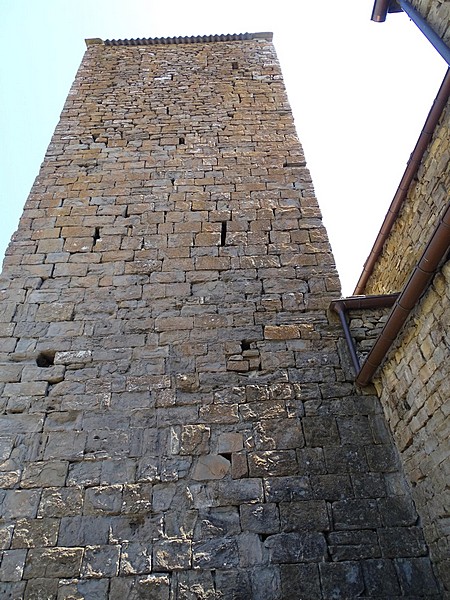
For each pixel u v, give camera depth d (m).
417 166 6.22
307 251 6.44
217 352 5.42
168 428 4.86
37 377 5.25
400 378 4.54
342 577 3.97
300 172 7.57
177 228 6.76
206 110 8.84
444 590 3.84
